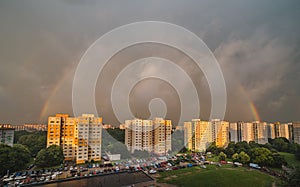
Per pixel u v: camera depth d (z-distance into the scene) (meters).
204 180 35.28
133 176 34.12
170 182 33.78
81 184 27.80
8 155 38.56
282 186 22.59
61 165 45.56
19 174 37.88
